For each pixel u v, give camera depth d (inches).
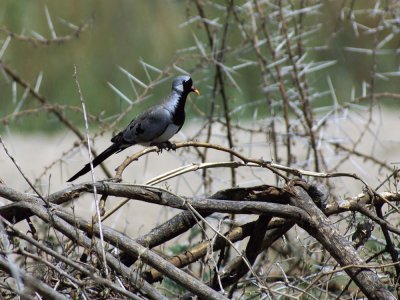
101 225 264.2
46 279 266.7
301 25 479.8
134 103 433.1
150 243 289.4
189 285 256.2
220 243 297.9
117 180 290.5
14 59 768.9
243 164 298.5
